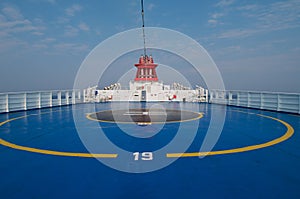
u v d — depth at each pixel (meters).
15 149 4.34
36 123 7.43
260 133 5.81
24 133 5.86
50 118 8.56
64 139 5.18
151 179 2.96
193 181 2.90
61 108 12.47
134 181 2.90
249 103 12.32
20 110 10.90
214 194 2.56
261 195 2.53
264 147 4.48
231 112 10.46
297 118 8.51
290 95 9.80
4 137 5.38
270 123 7.39
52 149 4.35
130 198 2.47
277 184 2.81
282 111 10.20
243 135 5.59
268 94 11.08
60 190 2.64
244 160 3.71
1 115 9.41
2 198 2.46
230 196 2.51
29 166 3.42
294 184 2.81
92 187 2.72
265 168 3.34
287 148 4.40
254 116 9.05
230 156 3.92
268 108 11.07
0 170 3.26
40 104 12.35
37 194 2.55
